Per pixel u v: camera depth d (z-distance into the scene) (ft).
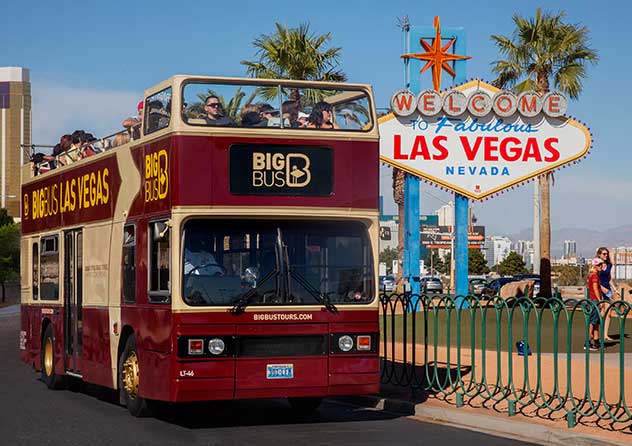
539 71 144.36
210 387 42.47
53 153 67.36
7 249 262.06
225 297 42.98
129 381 48.34
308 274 44.11
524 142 104.32
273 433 43.29
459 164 103.55
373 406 52.95
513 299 46.42
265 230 44.01
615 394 47.83
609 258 73.05
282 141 44.37
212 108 43.91
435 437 41.50
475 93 103.04
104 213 52.75
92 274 54.44
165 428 45.03
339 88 45.93
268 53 126.21
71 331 58.70
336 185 44.91
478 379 55.31
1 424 46.39
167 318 43.19
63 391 61.72
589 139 103.96
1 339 119.65
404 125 102.73
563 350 70.08
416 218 105.19
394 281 237.45
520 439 40.70
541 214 139.95
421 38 110.93
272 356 43.29
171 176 43.47
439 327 91.76
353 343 44.29
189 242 43.06
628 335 81.35
